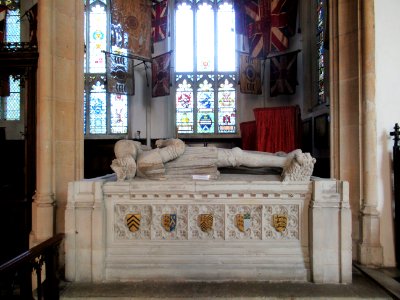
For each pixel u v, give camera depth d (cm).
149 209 325
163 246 319
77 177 414
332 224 306
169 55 1105
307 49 1006
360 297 279
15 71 483
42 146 387
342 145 406
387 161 387
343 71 407
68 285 301
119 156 340
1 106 1073
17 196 480
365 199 383
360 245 376
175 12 1247
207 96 1241
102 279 309
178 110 1241
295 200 318
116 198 322
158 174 333
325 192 308
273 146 912
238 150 354
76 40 418
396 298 274
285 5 1012
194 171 340
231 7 1245
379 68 392
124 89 1101
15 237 472
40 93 390
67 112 412
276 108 913
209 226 319
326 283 304
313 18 971
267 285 298
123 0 960
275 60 1091
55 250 285
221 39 1249
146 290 289
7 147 778
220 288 292
